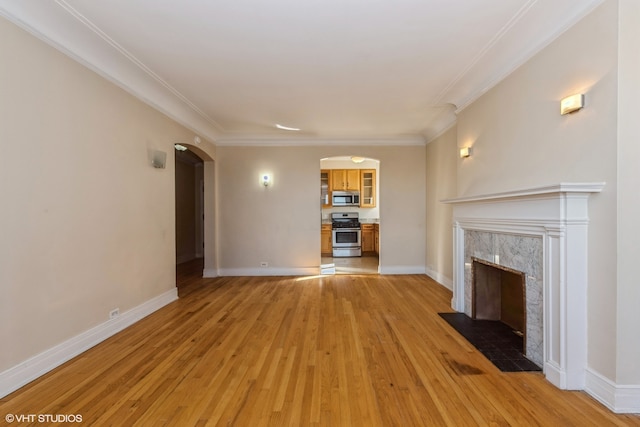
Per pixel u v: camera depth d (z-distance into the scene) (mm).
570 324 1910
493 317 3227
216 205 5496
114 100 2852
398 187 5609
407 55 2693
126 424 1646
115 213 2877
